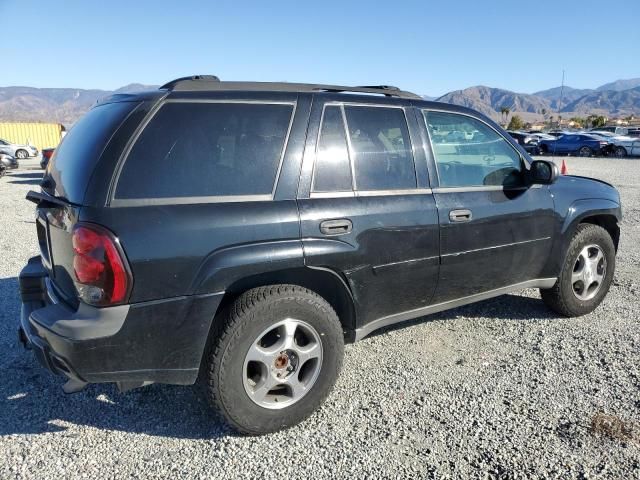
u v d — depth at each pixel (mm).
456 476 2656
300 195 3094
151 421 3197
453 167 3805
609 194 4879
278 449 2898
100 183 2645
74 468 2740
